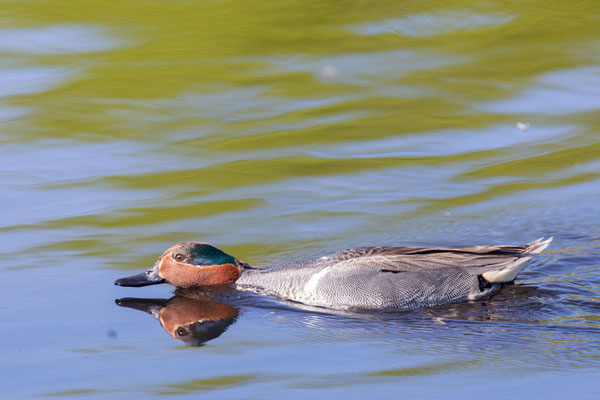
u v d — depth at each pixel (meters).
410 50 22.22
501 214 14.17
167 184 15.61
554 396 8.09
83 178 15.88
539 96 19.75
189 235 13.35
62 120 18.66
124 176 15.98
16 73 20.89
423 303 11.05
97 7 24.45
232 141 17.70
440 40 22.73
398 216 14.14
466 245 12.94
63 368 8.86
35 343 9.54
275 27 23.42
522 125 18.17
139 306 10.89
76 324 10.15
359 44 22.58
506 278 11.35
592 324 10.20
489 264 11.21
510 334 9.91
